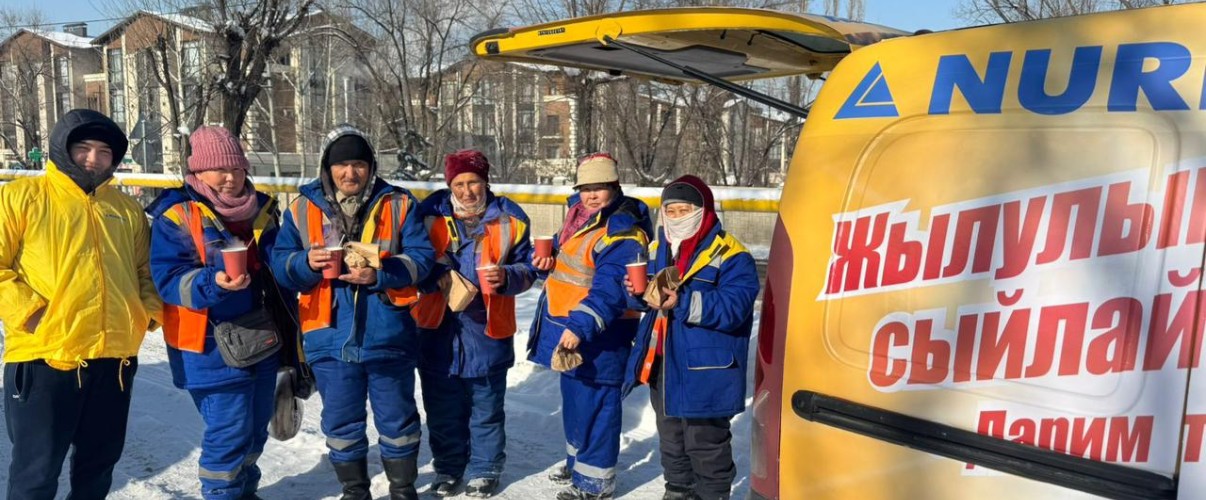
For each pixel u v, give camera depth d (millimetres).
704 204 3850
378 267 3703
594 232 4305
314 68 34312
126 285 3686
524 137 36750
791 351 2684
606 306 4043
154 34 22906
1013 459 2199
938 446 2328
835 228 2600
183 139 19031
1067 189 2180
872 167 2539
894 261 2459
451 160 4461
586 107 22844
